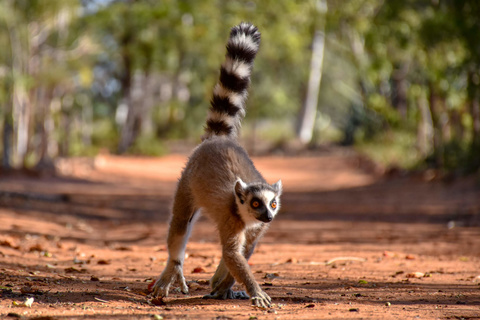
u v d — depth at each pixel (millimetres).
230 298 5547
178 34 40594
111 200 19078
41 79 26859
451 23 21312
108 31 40844
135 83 48125
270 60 51906
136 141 43156
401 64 27828
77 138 38125
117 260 8406
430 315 4645
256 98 54531
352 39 29875
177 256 5797
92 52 29734
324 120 68750
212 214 5477
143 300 5324
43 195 17234
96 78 45406
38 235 10672
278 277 6910
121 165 33188
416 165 25594
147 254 9164
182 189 5785
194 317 4430
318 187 26453
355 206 18500
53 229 11906
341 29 30234
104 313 4531
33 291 5324
